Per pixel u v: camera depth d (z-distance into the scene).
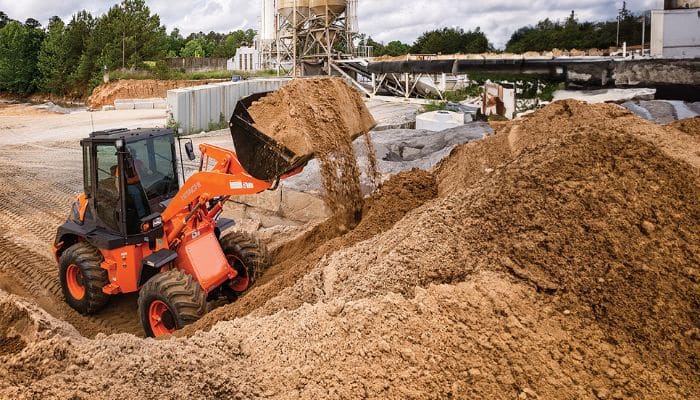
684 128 5.93
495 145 6.80
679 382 2.98
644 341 3.25
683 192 3.99
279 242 8.79
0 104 43.88
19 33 49.69
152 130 7.03
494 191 4.57
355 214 6.74
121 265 6.64
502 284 3.69
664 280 3.50
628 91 8.46
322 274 4.86
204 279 6.29
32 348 3.38
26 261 9.00
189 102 21.00
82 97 45.62
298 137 5.57
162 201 6.84
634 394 2.91
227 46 74.75
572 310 3.50
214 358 3.51
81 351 3.46
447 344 3.21
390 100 28.11
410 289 3.81
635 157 4.34
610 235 3.82
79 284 7.20
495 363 3.09
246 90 24.17
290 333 3.67
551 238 3.94
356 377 3.03
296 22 34.44
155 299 5.93
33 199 12.91
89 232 6.84
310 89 6.07
